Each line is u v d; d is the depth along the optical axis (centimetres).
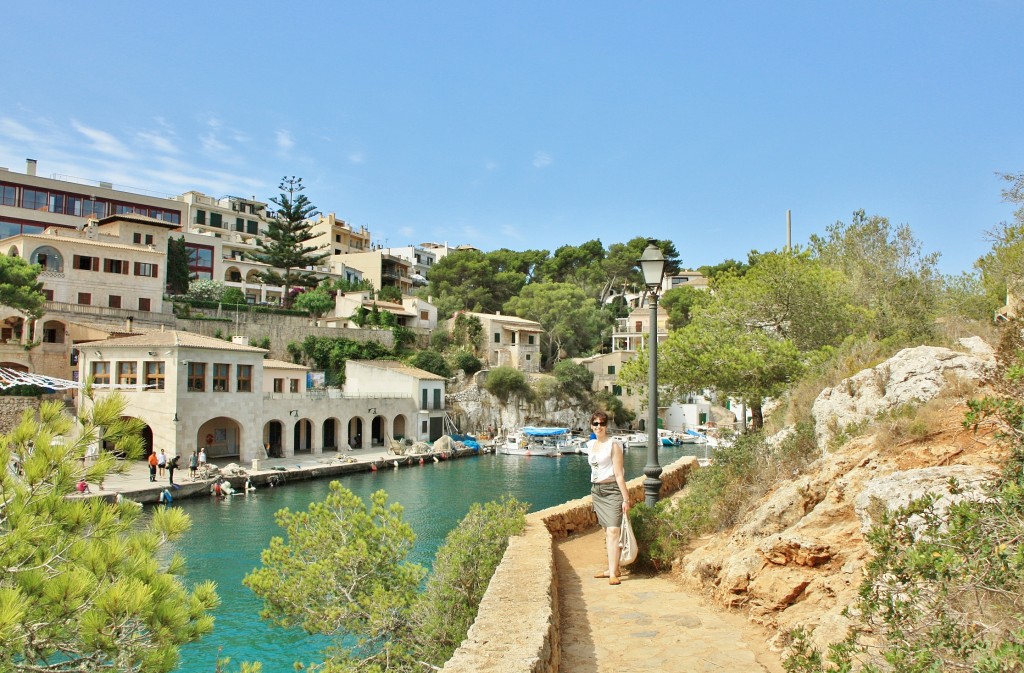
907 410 948
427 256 15112
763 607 855
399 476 5628
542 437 8406
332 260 11906
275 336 8094
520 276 12438
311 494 4528
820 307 2733
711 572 1009
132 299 6844
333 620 1492
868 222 3166
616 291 13288
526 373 9612
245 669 1088
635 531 1195
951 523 543
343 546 1620
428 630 1391
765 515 996
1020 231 1480
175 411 4966
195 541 3153
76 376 5931
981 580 470
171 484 4156
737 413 9650
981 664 402
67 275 6450
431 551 2989
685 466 2102
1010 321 823
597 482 1111
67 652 941
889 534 563
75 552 979
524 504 1523
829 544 830
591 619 905
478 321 9900
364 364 7981
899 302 2783
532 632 650
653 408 1385
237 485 4578
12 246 6338
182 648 1948
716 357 2523
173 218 9225
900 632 473
